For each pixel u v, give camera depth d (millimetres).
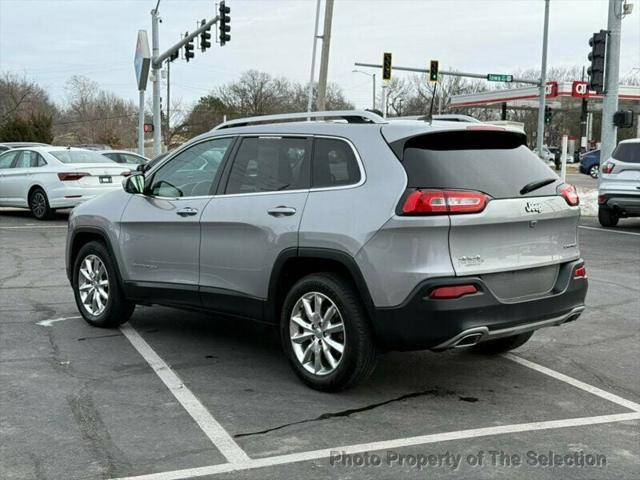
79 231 6949
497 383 5410
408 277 4574
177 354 6094
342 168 5043
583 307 5418
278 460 4035
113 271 6648
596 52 19359
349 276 4973
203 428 4488
